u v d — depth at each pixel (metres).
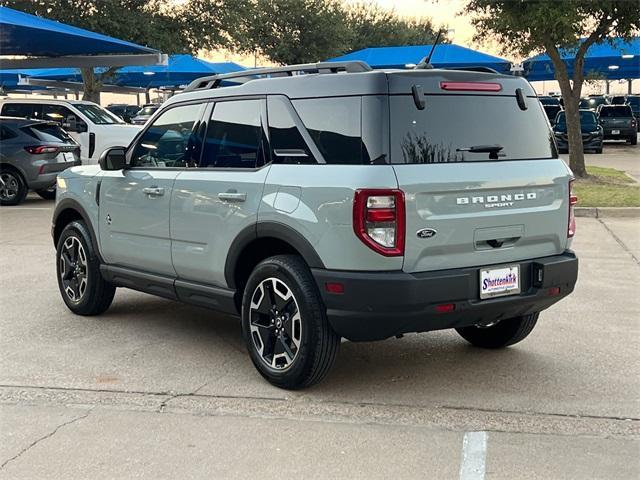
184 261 5.43
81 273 6.64
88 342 5.91
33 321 6.55
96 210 6.32
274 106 4.86
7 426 4.27
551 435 4.08
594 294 7.29
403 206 4.16
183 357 5.53
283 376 4.72
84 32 16.17
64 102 17.27
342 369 5.22
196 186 5.24
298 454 3.87
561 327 6.21
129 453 3.90
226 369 5.25
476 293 4.43
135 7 22.88
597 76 37.62
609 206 12.62
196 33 23.72
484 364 5.32
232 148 5.14
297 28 38.41
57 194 6.89
